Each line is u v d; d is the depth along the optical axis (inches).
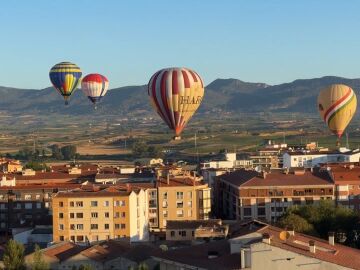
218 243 6875.0
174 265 6304.1
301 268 5895.7
